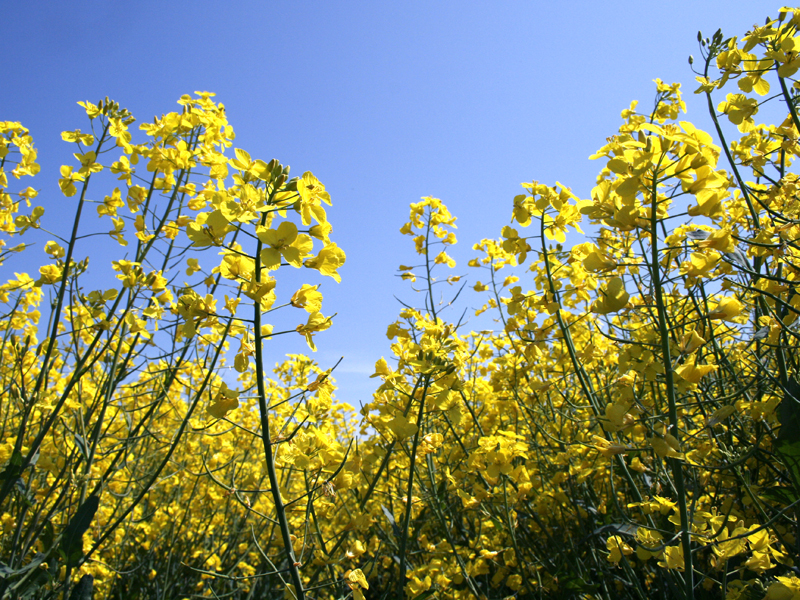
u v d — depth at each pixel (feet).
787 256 1.13
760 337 0.96
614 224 0.87
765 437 1.15
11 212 1.50
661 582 1.22
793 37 1.08
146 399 1.91
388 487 1.77
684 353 0.85
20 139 1.51
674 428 0.82
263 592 1.85
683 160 0.82
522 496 1.30
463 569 1.44
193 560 2.03
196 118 1.49
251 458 2.22
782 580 0.85
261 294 0.86
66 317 1.58
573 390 1.86
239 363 0.90
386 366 1.24
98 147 1.44
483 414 1.73
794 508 0.95
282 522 0.89
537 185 1.22
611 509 1.36
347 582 0.92
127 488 1.75
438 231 1.88
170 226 1.46
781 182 1.24
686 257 1.00
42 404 1.46
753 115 1.18
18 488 1.36
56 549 1.31
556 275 1.34
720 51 1.20
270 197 0.91
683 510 0.82
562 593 1.39
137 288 1.39
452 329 1.23
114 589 1.98
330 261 0.91
